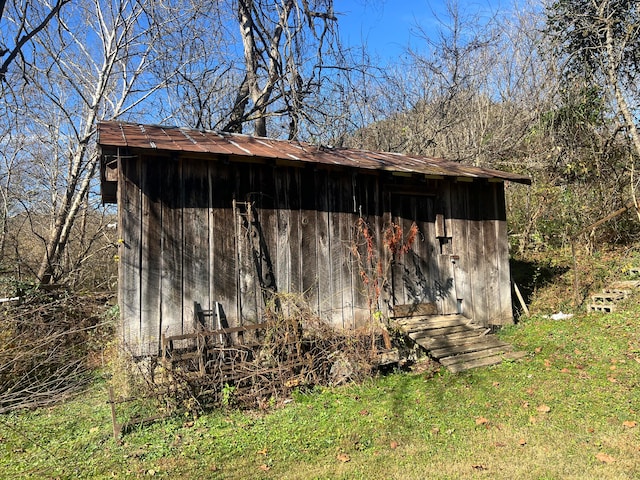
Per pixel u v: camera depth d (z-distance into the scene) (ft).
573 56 38.06
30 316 21.79
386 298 25.54
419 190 27.43
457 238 28.76
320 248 23.80
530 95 54.03
